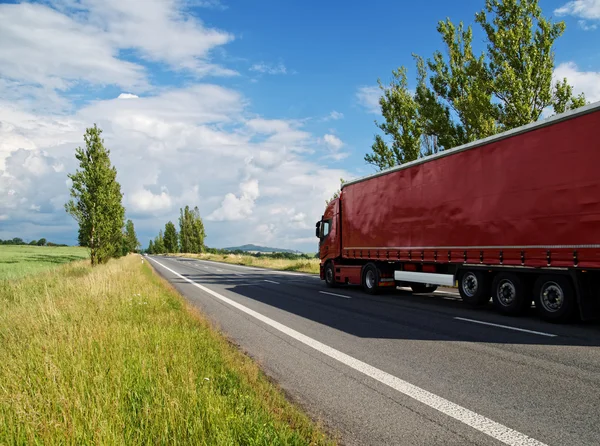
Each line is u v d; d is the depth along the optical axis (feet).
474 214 35.83
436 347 23.04
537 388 16.21
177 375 15.19
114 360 16.70
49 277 65.21
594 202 26.30
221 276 86.07
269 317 33.83
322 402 15.19
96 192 89.10
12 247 320.91
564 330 27.27
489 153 34.42
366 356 21.38
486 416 13.66
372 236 50.47
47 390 13.53
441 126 70.13
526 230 30.94
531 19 56.75
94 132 88.58
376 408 14.57
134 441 10.41
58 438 10.40
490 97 58.59
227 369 17.56
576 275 27.91
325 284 65.82
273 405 14.03
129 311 30.42
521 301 32.09
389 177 47.65
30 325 24.61
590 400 14.85
